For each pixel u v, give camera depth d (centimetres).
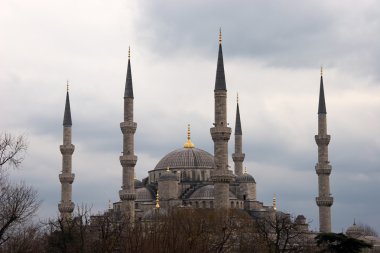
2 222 12250
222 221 19100
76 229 15625
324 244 15788
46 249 15088
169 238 12125
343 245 15038
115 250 14050
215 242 17200
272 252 17650
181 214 18925
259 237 18612
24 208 14325
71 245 14562
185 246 12275
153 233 12625
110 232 16038
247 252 17625
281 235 19125
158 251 11838
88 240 15312
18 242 14550
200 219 18512
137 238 12281
